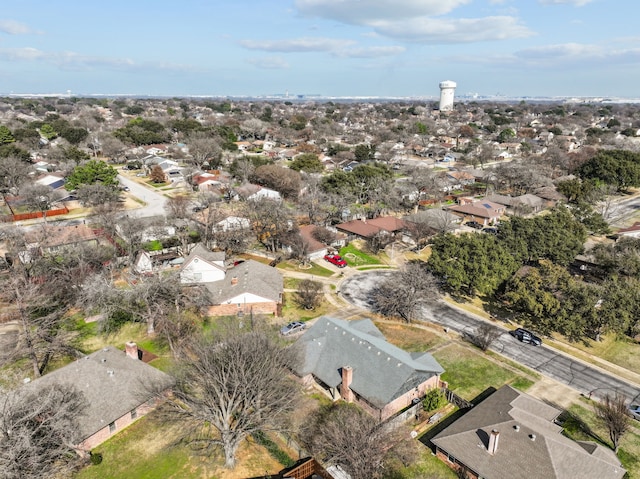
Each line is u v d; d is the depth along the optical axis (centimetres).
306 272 7200
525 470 3058
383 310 5925
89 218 8888
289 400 3425
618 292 5281
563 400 4294
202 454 3406
